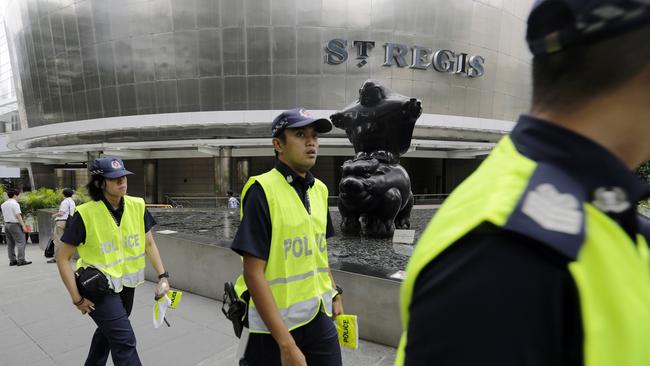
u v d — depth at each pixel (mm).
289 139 1798
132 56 20266
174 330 3770
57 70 22234
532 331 438
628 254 506
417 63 19891
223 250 4551
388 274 3316
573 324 453
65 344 3594
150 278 5648
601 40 497
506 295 448
